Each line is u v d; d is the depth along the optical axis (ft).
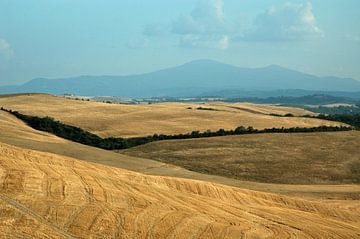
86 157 370.32
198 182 269.85
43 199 171.83
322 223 222.28
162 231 164.55
